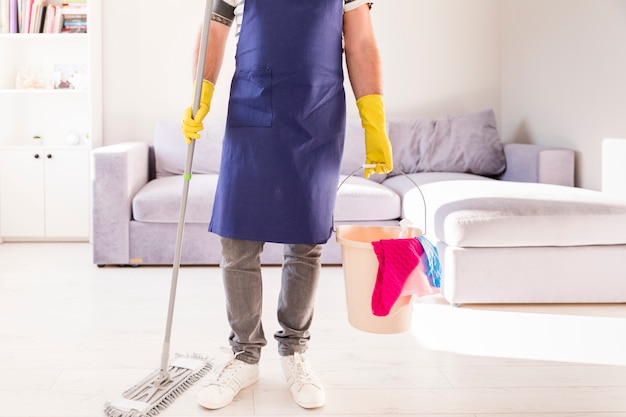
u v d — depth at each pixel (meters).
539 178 3.02
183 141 3.42
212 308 2.22
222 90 3.75
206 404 1.37
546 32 3.35
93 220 2.81
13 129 3.77
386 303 1.48
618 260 2.21
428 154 3.50
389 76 3.90
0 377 1.55
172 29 3.75
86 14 3.59
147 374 1.58
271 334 1.94
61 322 2.02
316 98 1.37
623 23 2.61
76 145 3.74
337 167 1.44
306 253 1.46
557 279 2.21
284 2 1.35
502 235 2.15
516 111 3.79
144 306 2.23
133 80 3.76
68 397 1.43
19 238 3.52
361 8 1.44
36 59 3.75
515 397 1.47
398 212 2.91
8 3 3.52
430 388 1.52
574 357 1.74
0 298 2.30
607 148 2.77
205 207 2.80
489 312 2.16
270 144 1.36
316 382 1.43
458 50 3.93
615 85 2.69
